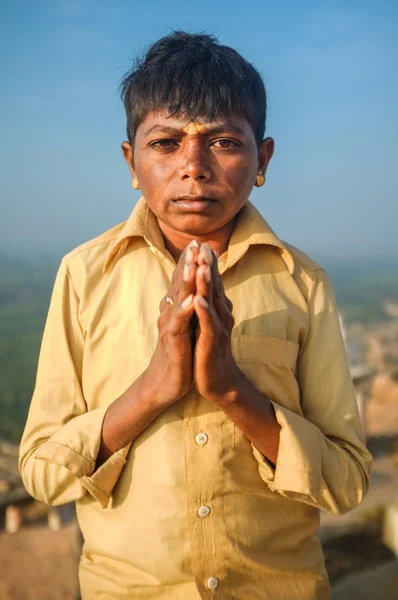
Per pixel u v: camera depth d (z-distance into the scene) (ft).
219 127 4.52
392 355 157.28
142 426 4.50
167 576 4.43
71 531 24.03
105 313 4.98
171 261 5.01
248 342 4.82
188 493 4.46
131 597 4.54
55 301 5.21
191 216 4.62
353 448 5.11
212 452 4.51
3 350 228.22
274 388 4.81
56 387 5.06
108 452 4.62
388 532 19.99
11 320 306.35
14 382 173.06
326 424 5.16
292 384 4.94
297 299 5.19
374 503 21.22
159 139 4.62
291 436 4.45
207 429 4.55
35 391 5.24
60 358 5.11
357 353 29.60
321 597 5.00
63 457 4.51
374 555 19.33
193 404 4.58
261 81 5.02
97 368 4.91
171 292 4.03
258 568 4.60
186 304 3.79
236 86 4.60
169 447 4.52
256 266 5.17
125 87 5.07
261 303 4.98
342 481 4.82
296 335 5.08
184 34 5.00
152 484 4.51
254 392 4.41
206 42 4.90
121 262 5.12
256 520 4.64
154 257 5.08
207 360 4.00
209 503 4.49
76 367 5.10
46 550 22.17
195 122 4.50
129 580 4.53
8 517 32.48
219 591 4.46
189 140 4.55
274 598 4.67
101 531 4.73
